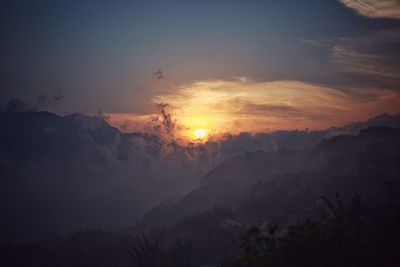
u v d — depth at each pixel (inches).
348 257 3009.4
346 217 4547.2
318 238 2854.3
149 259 6983.3
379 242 4222.4
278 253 2657.5
